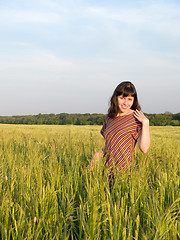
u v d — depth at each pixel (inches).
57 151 166.1
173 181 111.6
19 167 125.7
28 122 2910.9
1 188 104.4
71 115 2817.4
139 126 118.8
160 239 73.3
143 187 98.0
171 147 212.1
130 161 116.9
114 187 97.3
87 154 157.3
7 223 80.0
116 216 76.9
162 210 84.5
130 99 117.9
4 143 252.2
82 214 80.5
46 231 77.5
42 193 93.7
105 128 133.3
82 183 109.3
